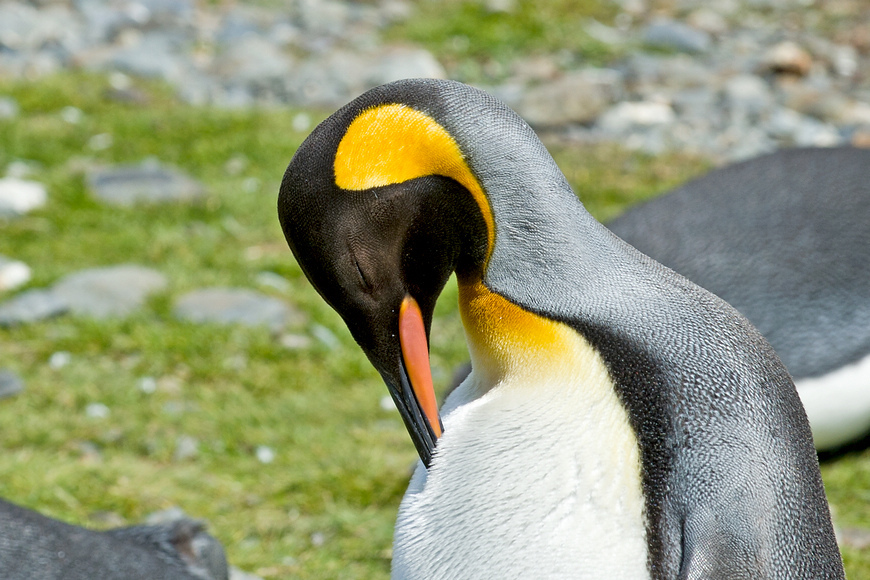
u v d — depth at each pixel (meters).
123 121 20.39
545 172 5.27
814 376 9.97
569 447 5.05
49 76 22.48
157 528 7.85
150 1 27.80
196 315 13.88
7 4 26.62
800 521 4.84
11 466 10.54
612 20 28.25
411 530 5.38
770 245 10.33
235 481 10.58
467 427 5.36
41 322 13.63
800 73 24.69
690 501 4.78
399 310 5.38
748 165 11.18
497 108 5.29
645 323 5.11
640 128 21.62
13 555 6.87
